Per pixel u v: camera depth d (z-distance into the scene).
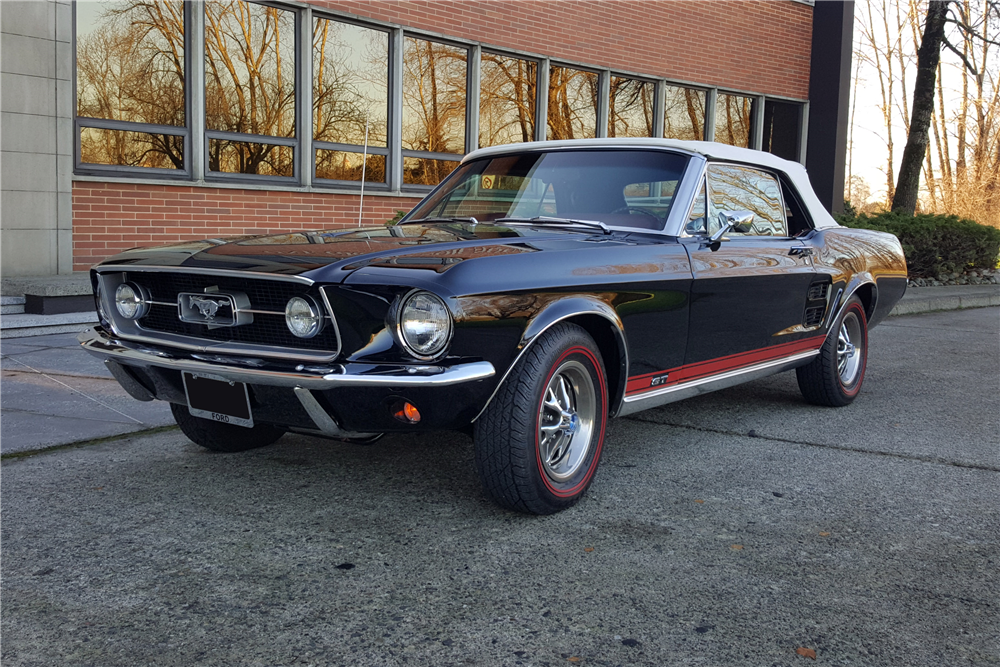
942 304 11.92
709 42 14.74
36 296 7.66
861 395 5.82
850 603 2.60
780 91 16.12
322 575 2.74
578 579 2.73
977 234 14.87
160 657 2.23
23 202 8.12
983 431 4.80
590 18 12.90
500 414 3.10
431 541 3.04
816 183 16.61
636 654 2.27
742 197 4.52
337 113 10.45
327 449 4.23
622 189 4.11
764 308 4.43
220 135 9.52
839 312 5.17
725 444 4.45
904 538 3.14
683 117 14.76
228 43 9.49
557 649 2.29
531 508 3.24
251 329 3.14
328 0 10.07
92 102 8.62
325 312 2.94
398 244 3.28
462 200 4.45
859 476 3.90
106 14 8.63
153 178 8.96
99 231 8.70
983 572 2.85
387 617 2.46
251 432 4.15
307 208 10.27
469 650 2.28
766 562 2.89
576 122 13.11
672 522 3.26
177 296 3.32
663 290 3.68
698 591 2.66
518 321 3.04
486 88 11.91
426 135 11.34
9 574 2.72
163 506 3.36
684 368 3.97
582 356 3.35
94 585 2.65
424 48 11.18
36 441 4.17
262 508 3.36
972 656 2.30
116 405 4.92
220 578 2.71
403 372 2.82
